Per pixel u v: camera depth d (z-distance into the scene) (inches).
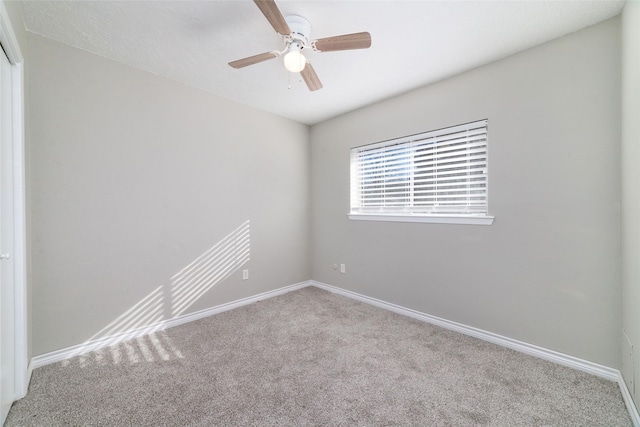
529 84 80.8
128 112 91.7
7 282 59.4
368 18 68.3
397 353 82.4
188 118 106.0
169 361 78.3
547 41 77.4
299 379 69.8
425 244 106.1
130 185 92.4
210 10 66.1
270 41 78.4
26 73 71.5
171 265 102.0
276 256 138.2
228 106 118.3
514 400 62.1
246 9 65.9
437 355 81.3
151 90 96.6
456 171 98.3
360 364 76.6
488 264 90.0
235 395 63.9
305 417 57.2
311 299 131.9
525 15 67.2
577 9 65.3
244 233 124.8
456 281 97.7
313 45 65.8
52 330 78.1
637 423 53.9
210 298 113.2
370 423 55.6
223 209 117.3
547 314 78.8
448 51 82.4
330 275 144.6
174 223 102.9
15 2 61.8
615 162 68.2
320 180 148.6
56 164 78.7
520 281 83.5
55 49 78.2
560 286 76.7
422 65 90.0
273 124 136.2
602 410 59.0
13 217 62.8
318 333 95.9
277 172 138.2
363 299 128.3
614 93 68.1
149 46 81.0
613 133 68.4
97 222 86.0
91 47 81.7
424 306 106.6
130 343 89.0
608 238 69.6
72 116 81.2
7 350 58.7
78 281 82.6
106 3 63.7
